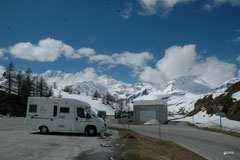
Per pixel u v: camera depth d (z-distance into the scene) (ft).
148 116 161.17
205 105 203.41
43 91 371.35
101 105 479.00
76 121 59.36
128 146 39.40
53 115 60.08
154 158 31.09
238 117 133.28
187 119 183.62
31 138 49.11
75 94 590.55
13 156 29.50
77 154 32.78
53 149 36.01
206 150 44.50
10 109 230.07
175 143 53.01
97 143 44.91
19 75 290.76
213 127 100.07
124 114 234.99
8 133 58.44
